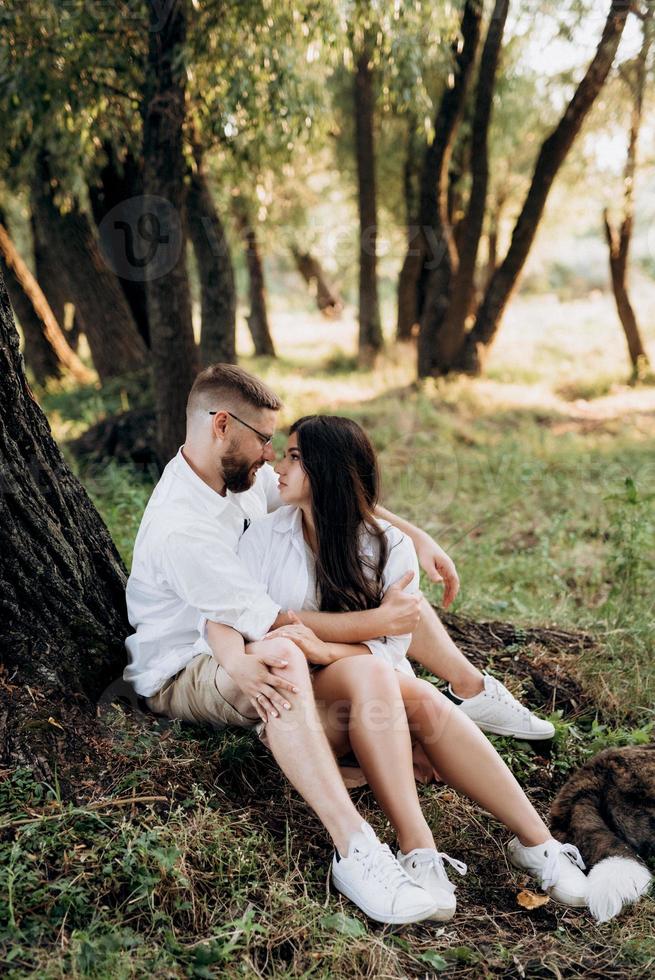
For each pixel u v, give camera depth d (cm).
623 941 249
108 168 955
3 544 288
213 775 287
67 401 1147
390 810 260
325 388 1359
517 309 2439
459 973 236
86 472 800
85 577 314
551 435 1044
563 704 378
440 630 329
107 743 284
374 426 1059
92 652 304
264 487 332
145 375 1126
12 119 798
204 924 239
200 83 724
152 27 672
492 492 789
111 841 249
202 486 296
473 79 1326
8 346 291
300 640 273
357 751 266
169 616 302
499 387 1309
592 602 530
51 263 1642
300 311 3109
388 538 297
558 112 1432
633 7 1051
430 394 1225
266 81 734
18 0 680
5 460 290
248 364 1683
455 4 833
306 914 244
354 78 1389
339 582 291
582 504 749
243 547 301
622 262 1441
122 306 1183
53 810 255
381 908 244
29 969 214
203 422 294
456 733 273
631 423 1145
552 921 262
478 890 274
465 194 1430
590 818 285
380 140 1591
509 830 293
